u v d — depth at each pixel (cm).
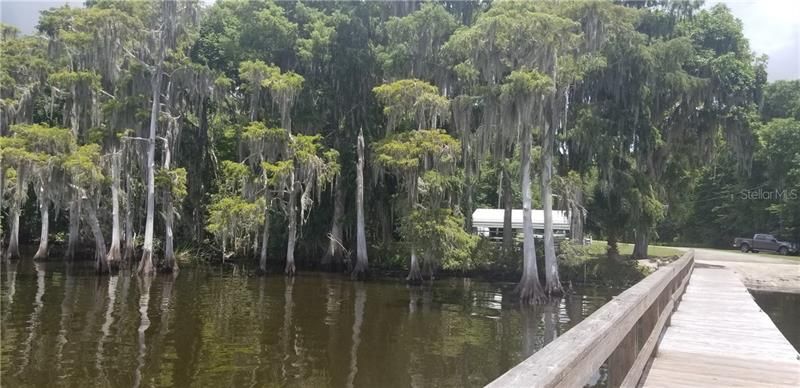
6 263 3356
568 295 2680
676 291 1253
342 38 3481
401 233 3000
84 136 3152
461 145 2805
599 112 2788
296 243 3747
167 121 3197
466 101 2659
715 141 3061
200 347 1470
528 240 2567
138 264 3344
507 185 3384
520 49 2453
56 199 2798
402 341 1625
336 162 3297
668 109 2970
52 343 1459
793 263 3081
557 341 329
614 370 485
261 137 3083
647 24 3009
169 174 3111
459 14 3316
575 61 2517
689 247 4988
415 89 2722
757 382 661
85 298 2195
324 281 3056
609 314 443
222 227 3023
